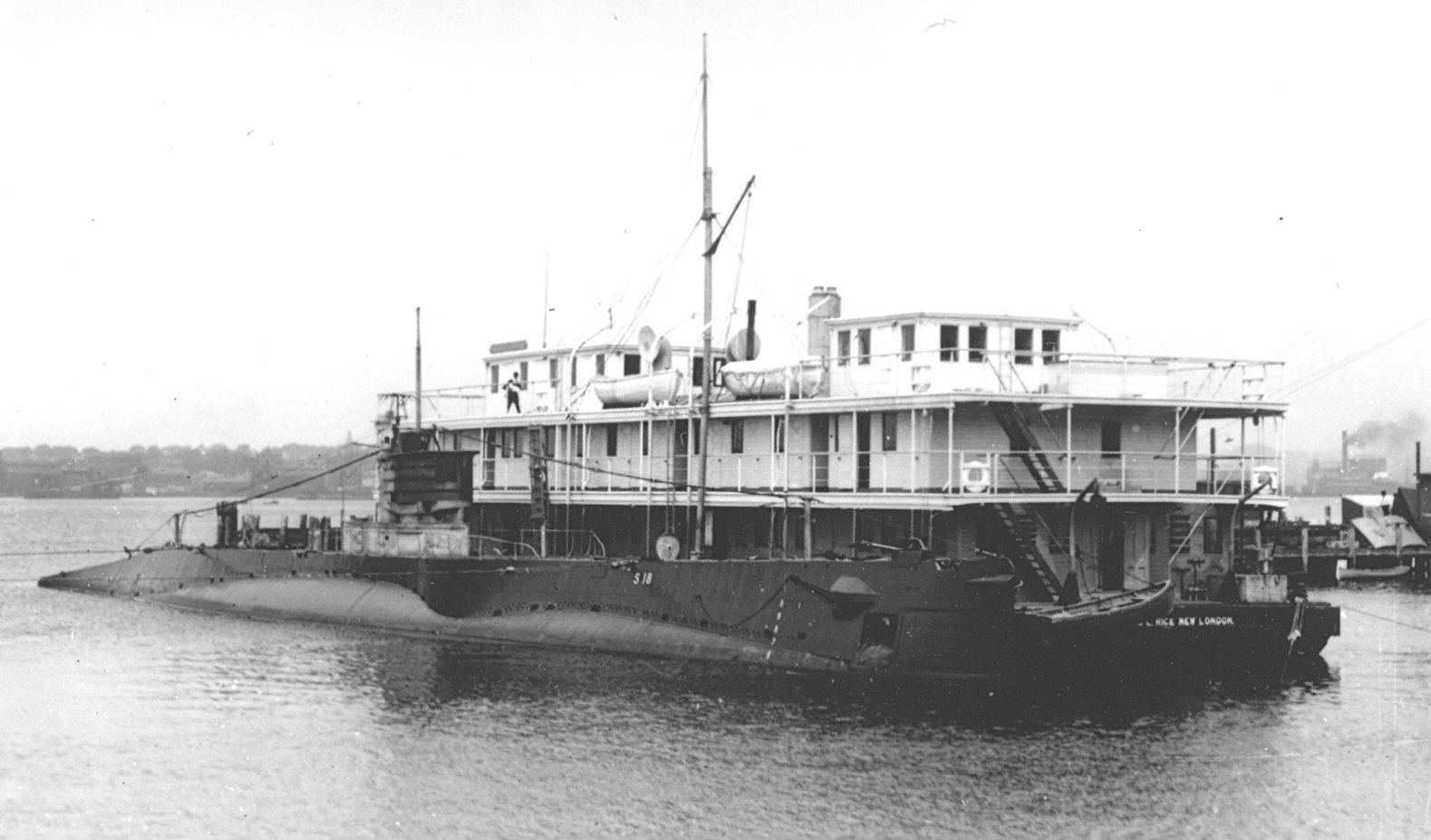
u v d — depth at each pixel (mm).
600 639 57531
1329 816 37594
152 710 48844
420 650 59219
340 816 37656
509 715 47219
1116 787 39688
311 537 76188
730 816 37375
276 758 42812
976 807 38031
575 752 42875
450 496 65500
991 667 49125
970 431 54469
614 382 65000
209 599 75125
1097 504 52500
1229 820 37250
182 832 36656
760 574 53500
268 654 58719
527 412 72250
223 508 81000
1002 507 52500
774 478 59125
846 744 43375
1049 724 45812
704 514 57625
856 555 53656
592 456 67250
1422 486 98312
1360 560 95500
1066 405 53375
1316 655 53219
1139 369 56375
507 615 61656
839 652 51094
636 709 47594
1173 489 56656
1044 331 58625
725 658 53906
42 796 39500
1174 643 51438
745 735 44406
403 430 68000
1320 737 44875
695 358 66375
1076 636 49688
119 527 180000
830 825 36812
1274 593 53812
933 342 57000
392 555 66812
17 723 47219
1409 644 63625
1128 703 48750
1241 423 57469
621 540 65688
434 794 39344
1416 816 37594
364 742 44312
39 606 76062
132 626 67312
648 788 39531
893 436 55938
